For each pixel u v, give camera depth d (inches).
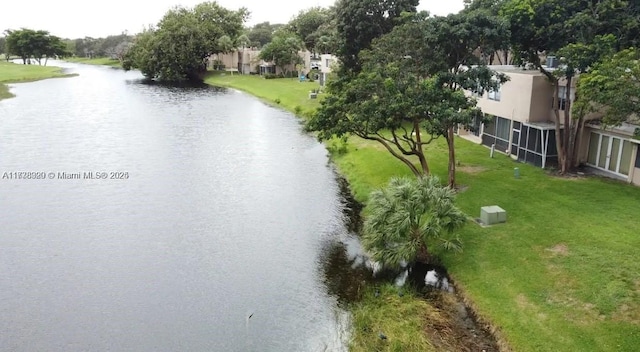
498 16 1107.3
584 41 1100.5
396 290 808.9
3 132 1978.3
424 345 666.2
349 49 2066.9
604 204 1002.1
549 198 1050.7
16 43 5743.1
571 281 748.0
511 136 1407.5
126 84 4015.8
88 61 7450.8
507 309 719.7
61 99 2967.5
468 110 1008.9
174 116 2452.0
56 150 1721.2
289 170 1515.7
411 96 1045.2
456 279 824.3
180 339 711.1
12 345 699.4
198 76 4584.2
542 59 1535.4
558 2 1146.7
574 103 1070.4
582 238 858.8
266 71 4207.7
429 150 1509.6
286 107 2738.7
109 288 845.8
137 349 690.2
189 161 1608.0
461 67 1301.7
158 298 815.7
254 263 929.5
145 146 1804.9
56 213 1165.7
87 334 724.0
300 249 983.0
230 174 1472.7
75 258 950.4
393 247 861.8
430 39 1059.3
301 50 4042.8
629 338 626.2
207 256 958.4
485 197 1080.2
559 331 660.1
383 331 700.7
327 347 681.6
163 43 4301.2
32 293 830.5
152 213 1169.4
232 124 2249.0
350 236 1037.2
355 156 1568.7
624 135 1152.8
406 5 1971.0
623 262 772.6
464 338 686.5
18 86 3614.7
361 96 1087.6
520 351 644.1
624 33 1112.8
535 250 844.0
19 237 1037.8
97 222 1115.9
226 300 807.7
